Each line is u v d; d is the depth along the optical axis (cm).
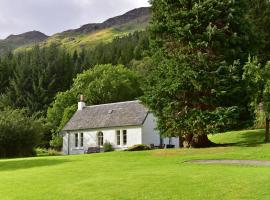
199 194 1512
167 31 3362
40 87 8962
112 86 7725
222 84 3108
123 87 7838
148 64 3597
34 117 5584
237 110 3106
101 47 13075
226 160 2416
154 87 3328
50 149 6606
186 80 3117
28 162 3033
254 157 2442
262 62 4400
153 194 1557
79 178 2036
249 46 3384
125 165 2489
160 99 3281
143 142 5088
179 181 1748
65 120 6612
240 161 2338
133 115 5294
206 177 1797
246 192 1493
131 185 1731
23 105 8831
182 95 3234
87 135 5684
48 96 8969
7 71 9625
